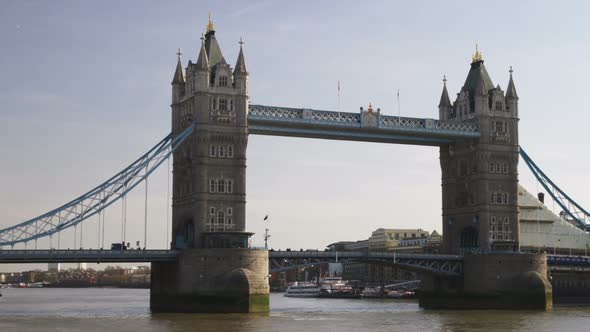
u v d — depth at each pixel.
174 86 136.88
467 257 146.12
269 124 132.88
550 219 178.00
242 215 127.69
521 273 142.00
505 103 154.12
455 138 150.50
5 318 117.19
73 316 120.75
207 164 126.38
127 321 107.50
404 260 142.88
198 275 119.69
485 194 148.88
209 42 133.62
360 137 142.00
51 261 115.25
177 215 134.12
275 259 130.88
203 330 95.31
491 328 103.12
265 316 116.69
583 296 173.88
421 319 116.69
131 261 121.06
